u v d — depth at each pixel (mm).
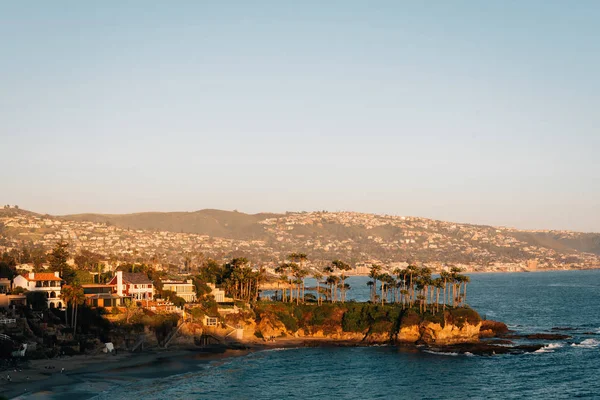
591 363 163625
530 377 147625
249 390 132250
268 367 157000
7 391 120750
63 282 192125
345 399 126312
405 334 194500
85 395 121688
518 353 178625
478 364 162375
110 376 139500
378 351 181875
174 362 158875
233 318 194750
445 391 134000
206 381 139500
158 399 122250
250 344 189625
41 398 117062
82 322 169375
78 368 145125
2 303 165000
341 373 150250
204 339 186000
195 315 187375
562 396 130500
